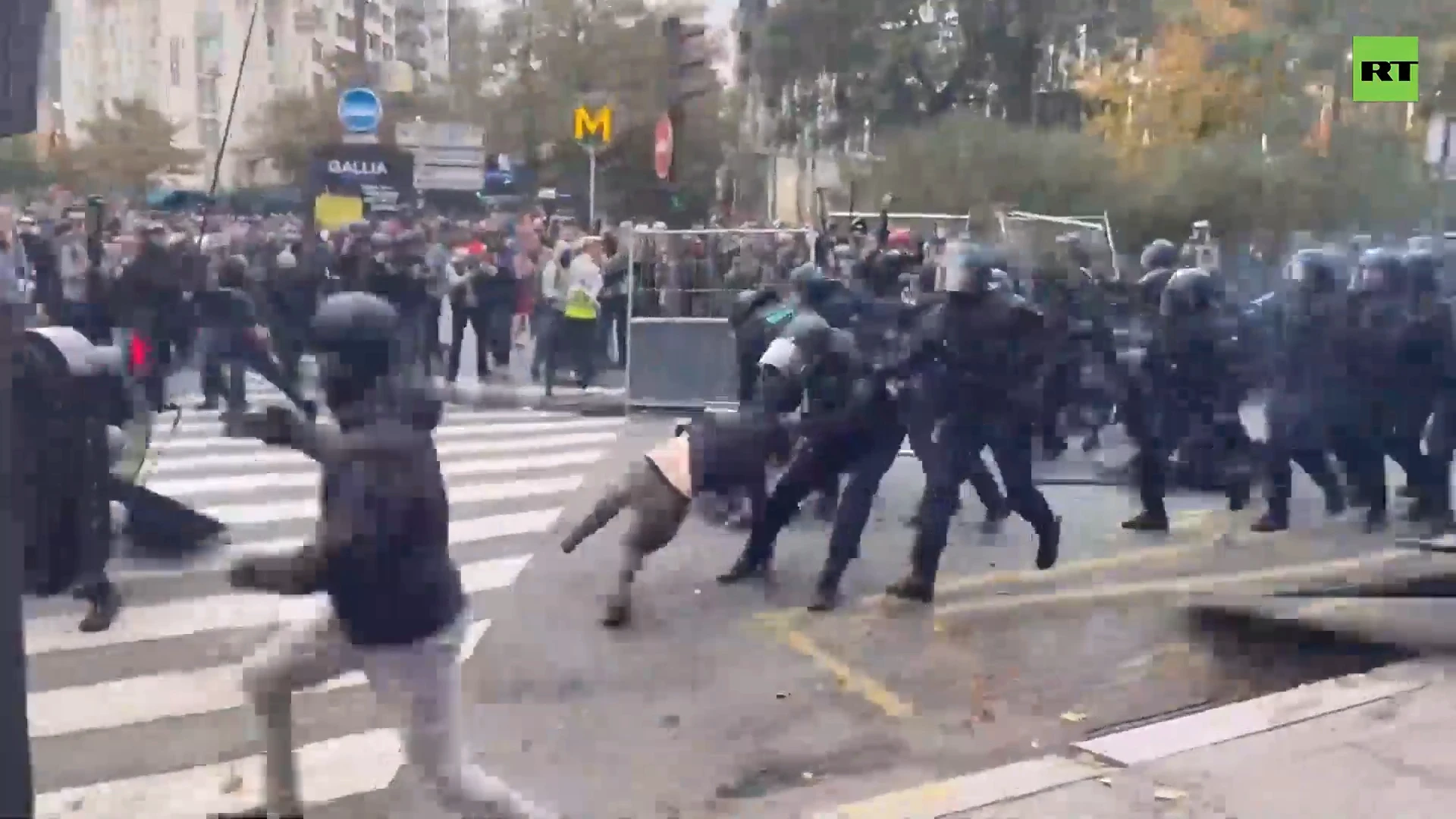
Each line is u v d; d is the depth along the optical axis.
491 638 5.29
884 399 6.16
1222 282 7.09
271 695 3.56
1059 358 7.23
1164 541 6.71
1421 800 3.98
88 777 3.91
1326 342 6.68
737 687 4.95
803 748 4.47
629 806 3.99
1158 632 5.62
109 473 4.95
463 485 7.54
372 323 3.17
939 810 3.96
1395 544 6.09
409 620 3.24
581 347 9.45
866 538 6.63
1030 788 4.13
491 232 7.93
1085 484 7.33
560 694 4.78
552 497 7.47
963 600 5.94
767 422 6.11
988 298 6.26
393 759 4.10
